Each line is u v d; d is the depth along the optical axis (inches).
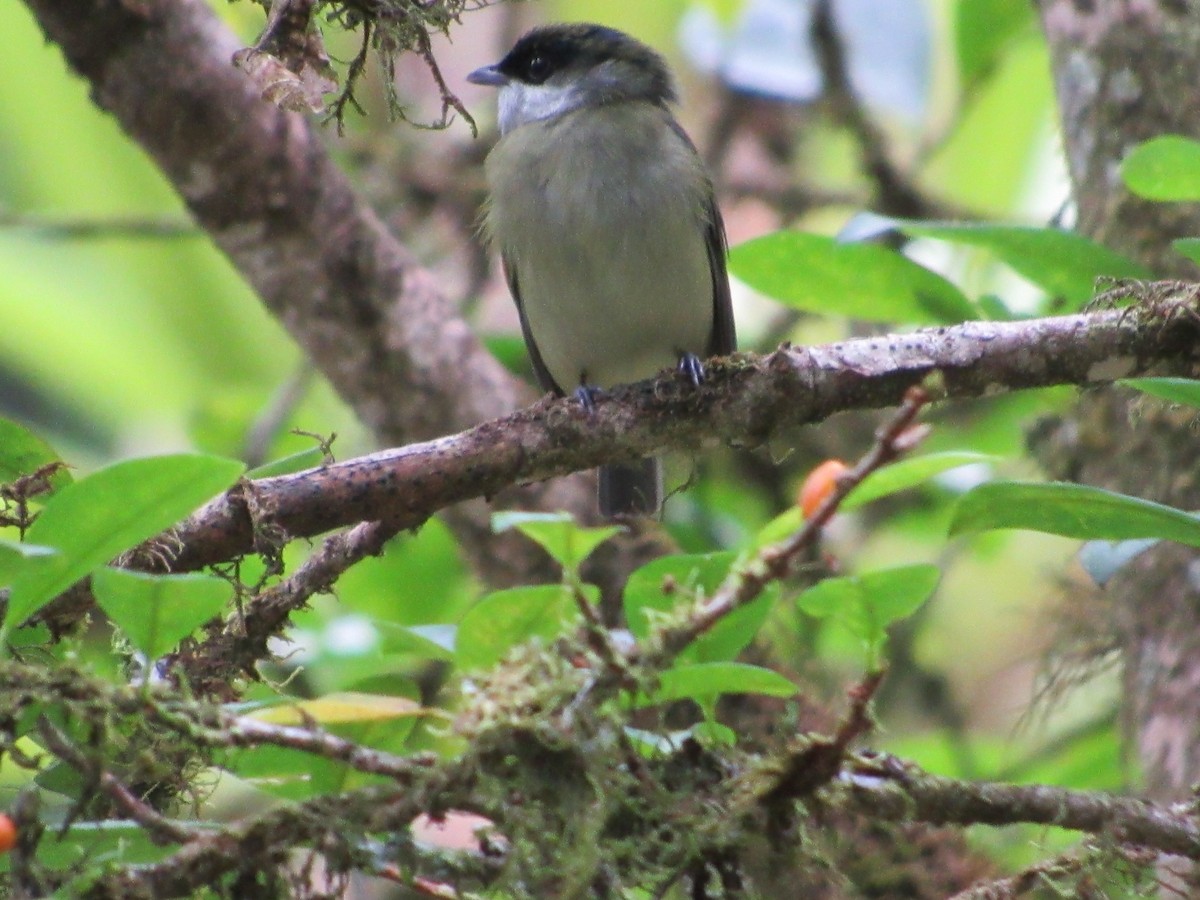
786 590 441.1
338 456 529.0
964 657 524.7
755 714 365.4
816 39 531.2
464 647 205.6
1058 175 610.2
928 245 533.6
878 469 184.5
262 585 263.3
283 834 191.6
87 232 493.0
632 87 450.9
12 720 187.2
